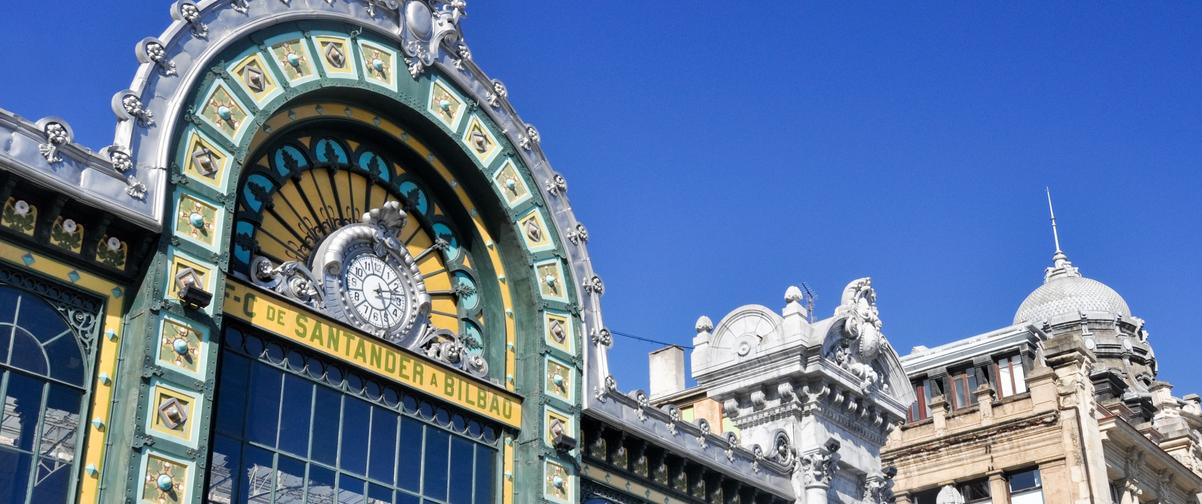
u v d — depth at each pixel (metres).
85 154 22.19
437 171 29.31
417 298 27.75
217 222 23.78
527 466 28.09
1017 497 47.12
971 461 48.06
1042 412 47.00
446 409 27.34
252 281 24.80
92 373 21.61
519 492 27.94
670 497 31.55
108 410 21.62
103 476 21.19
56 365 21.27
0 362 20.55
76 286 21.84
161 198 22.86
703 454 32.56
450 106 29.36
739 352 36.62
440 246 29.27
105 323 22.06
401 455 26.05
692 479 32.31
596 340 30.67
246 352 23.89
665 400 45.56
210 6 24.95
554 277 30.27
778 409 35.84
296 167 26.69
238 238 25.03
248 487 23.16
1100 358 68.56
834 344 36.84
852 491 36.84
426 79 28.98
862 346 37.97
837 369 36.16
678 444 31.86
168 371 22.06
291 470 23.92
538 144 31.14
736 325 37.12
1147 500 50.12
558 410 29.00
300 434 24.30
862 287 39.25
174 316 22.48
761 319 36.62
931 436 49.31
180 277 22.83
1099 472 45.84
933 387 52.75
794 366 35.41
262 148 25.92
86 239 22.16
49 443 20.81
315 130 27.34
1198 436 57.22
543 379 28.92
